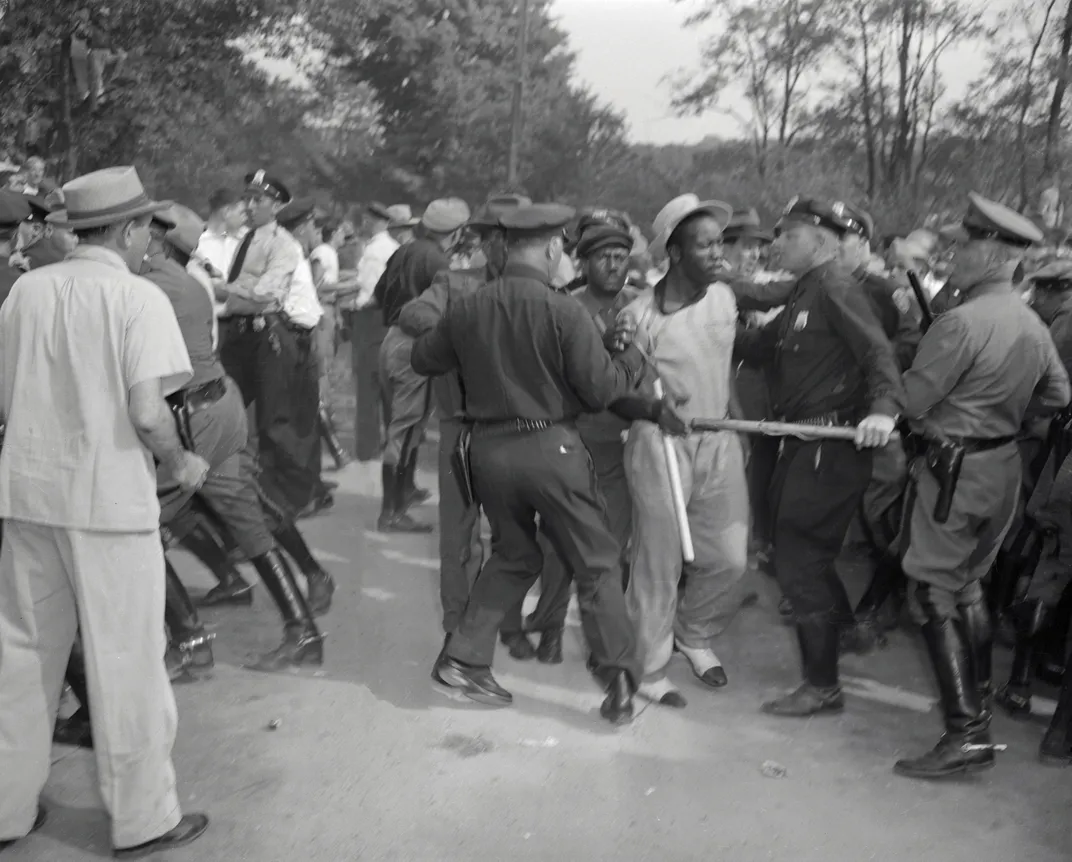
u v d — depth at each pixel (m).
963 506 3.38
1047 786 3.39
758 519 4.59
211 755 3.42
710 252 3.54
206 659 4.01
